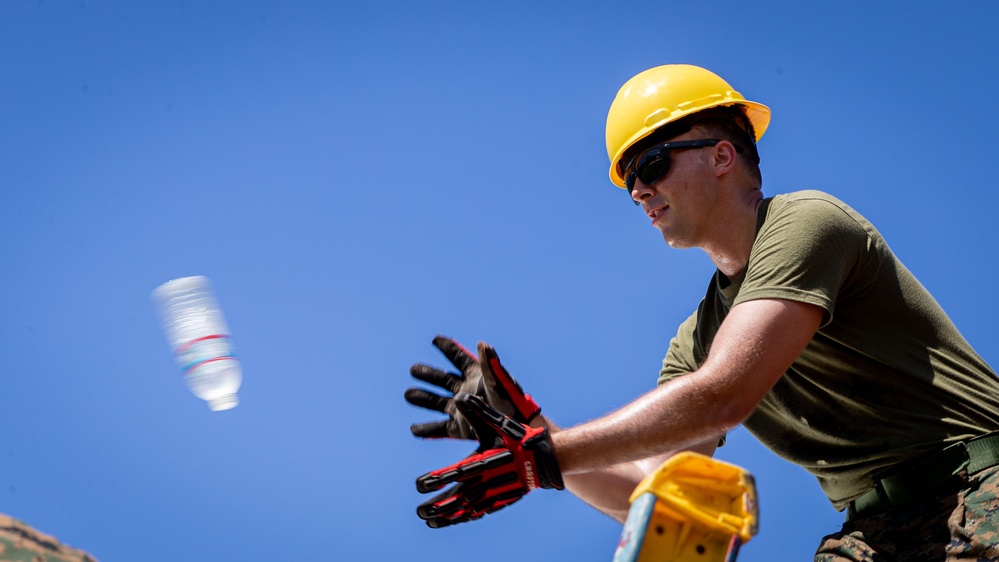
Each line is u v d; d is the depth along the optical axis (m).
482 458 3.11
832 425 3.50
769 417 3.70
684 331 3.99
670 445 3.08
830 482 3.61
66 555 1.88
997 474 3.19
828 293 3.19
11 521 1.89
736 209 3.61
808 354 3.46
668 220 3.68
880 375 3.39
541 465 3.08
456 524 3.24
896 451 3.36
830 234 3.25
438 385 3.48
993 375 3.43
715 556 1.80
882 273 3.39
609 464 3.10
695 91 3.75
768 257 3.25
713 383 3.07
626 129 3.81
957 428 3.30
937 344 3.41
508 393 3.27
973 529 3.15
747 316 3.16
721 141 3.66
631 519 1.81
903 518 3.34
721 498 1.85
